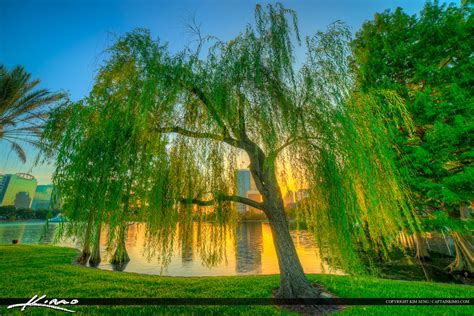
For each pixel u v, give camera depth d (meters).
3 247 16.89
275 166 5.16
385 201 4.83
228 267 14.03
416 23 11.96
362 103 5.15
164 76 4.79
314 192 5.10
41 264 11.34
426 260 13.65
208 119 5.02
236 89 5.05
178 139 5.32
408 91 10.68
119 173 4.31
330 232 4.93
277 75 5.02
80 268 10.67
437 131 9.06
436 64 10.74
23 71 12.38
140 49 4.82
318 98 4.85
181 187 5.45
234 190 6.05
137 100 4.60
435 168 9.15
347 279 7.41
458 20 10.54
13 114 12.13
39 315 5.11
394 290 6.31
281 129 4.82
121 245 4.89
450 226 9.66
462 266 11.39
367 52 12.63
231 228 6.48
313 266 13.17
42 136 4.85
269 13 5.27
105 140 4.42
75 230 4.09
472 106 8.77
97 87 4.90
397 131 8.16
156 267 13.78
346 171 4.55
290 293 5.48
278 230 5.85
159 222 4.99
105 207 4.15
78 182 4.16
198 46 5.27
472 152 8.77
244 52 5.07
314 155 4.93
